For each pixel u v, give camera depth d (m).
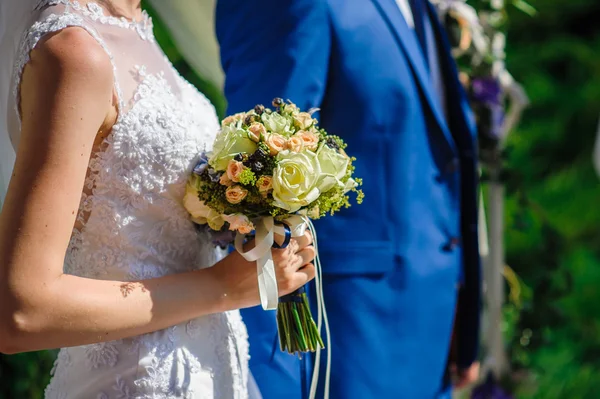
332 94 2.68
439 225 2.84
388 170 2.71
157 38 4.27
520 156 7.54
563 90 7.84
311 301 2.68
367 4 2.73
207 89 4.38
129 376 1.79
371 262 2.69
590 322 6.93
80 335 1.63
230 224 1.84
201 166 1.81
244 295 1.86
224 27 2.72
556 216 7.59
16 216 1.57
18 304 1.56
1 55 1.83
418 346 2.76
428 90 2.81
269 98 2.55
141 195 1.79
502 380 3.84
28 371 3.49
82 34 1.65
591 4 7.79
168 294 1.77
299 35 2.57
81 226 1.79
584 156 7.80
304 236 1.93
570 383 6.47
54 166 1.59
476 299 3.13
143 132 1.76
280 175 1.74
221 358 1.96
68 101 1.60
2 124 1.88
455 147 2.96
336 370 2.67
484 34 3.61
